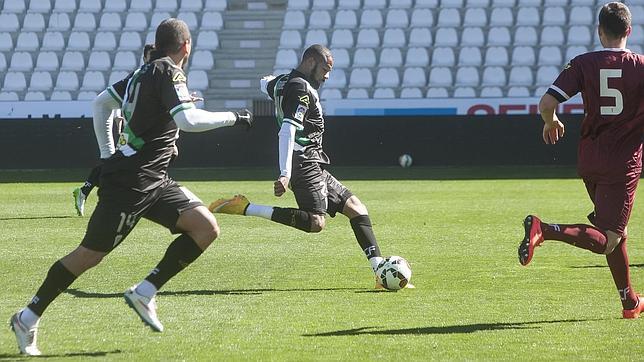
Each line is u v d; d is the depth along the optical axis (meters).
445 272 18.17
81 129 49.22
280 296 15.73
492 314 14.02
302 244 22.52
